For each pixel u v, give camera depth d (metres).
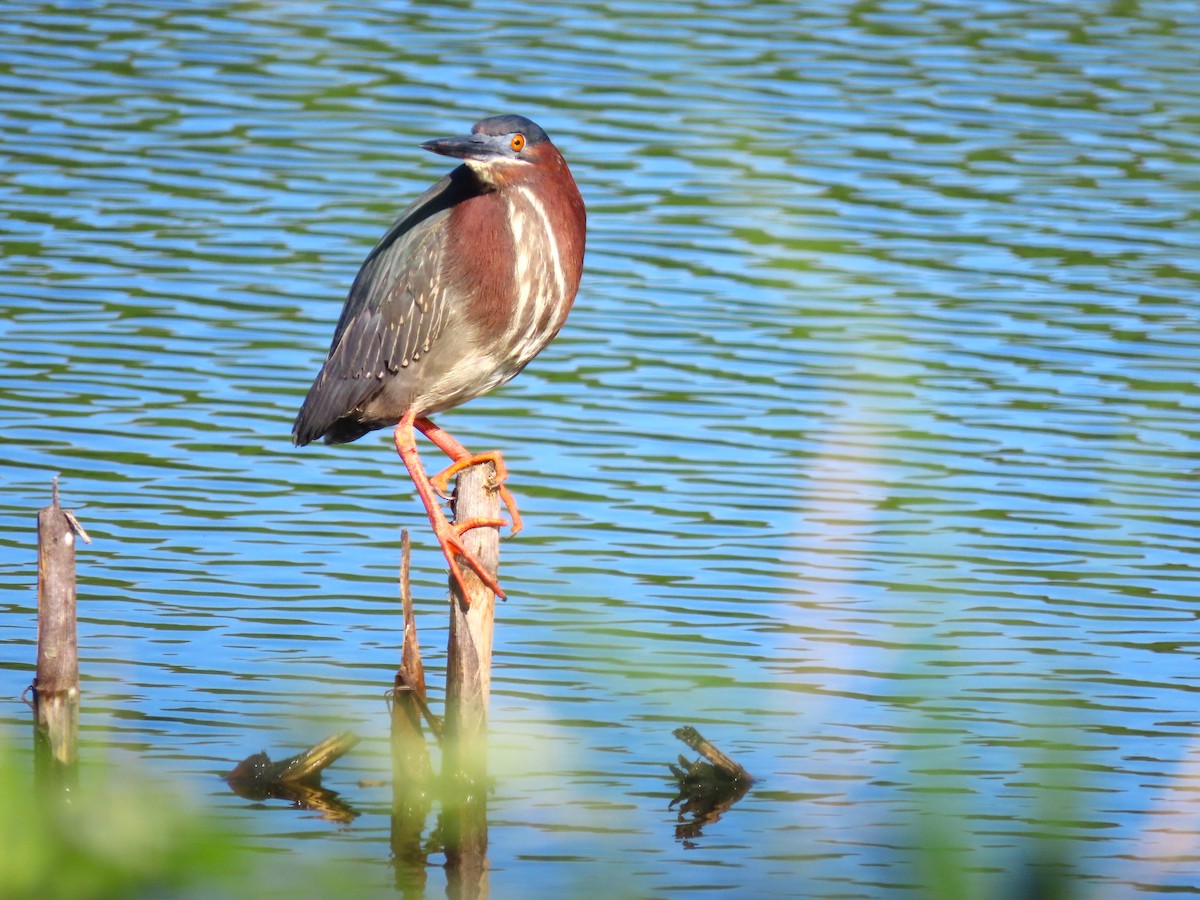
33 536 13.12
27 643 11.55
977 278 18.47
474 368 9.38
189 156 21.61
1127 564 12.84
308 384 16.20
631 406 15.79
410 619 10.05
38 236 19.16
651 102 23.27
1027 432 15.09
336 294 18.17
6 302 17.53
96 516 13.46
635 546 13.02
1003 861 3.25
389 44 25.58
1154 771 9.69
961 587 12.20
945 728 4.68
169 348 16.77
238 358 16.64
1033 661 11.19
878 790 9.38
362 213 20.14
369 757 10.14
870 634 10.60
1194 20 27.41
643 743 9.76
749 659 10.63
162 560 12.81
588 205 20.16
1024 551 12.93
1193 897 7.37
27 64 24.42
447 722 9.62
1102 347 17.02
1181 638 11.71
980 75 24.83
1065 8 28.03
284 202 20.36
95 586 12.35
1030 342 17.05
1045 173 21.45
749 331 17.45
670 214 20.08
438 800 9.52
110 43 25.52
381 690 10.95
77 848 3.18
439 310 9.15
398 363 9.30
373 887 3.74
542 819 9.27
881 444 4.32
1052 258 19.09
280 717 10.36
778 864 8.67
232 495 14.01
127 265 18.59
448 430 15.27
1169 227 20.05
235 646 11.54
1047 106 23.67
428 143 8.96
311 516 13.73
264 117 22.86
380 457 14.98
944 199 20.47
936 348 16.83
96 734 10.13
